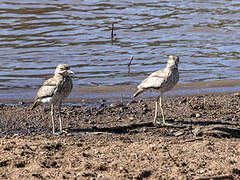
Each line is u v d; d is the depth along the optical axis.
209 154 10.12
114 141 11.45
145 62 19.83
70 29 23.98
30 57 20.05
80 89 17.11
